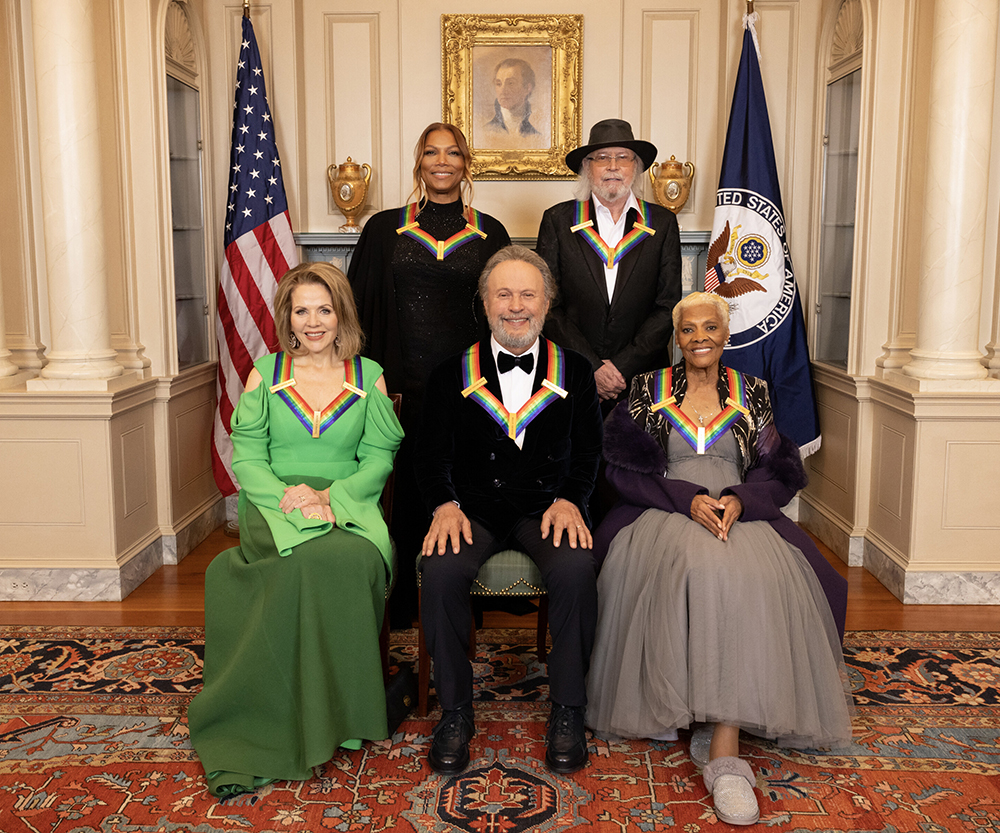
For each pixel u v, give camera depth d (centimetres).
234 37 478
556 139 485
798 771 248
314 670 243
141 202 418
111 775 245
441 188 345
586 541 259
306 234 476
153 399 418
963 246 361
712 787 232
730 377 287
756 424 280
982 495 367
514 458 277
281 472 280
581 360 286
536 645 337
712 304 276
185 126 460
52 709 281
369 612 253
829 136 467
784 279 442
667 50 484
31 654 322
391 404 289
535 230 496
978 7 350
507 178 489
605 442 283
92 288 369
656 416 284
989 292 397
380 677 254
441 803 233
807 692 244
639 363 357
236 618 262
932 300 367
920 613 362
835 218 458
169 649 327
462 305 347
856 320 418
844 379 427
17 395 362
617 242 366
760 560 246
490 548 268
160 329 422
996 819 224
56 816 225
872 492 414
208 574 269
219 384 456
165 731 269
